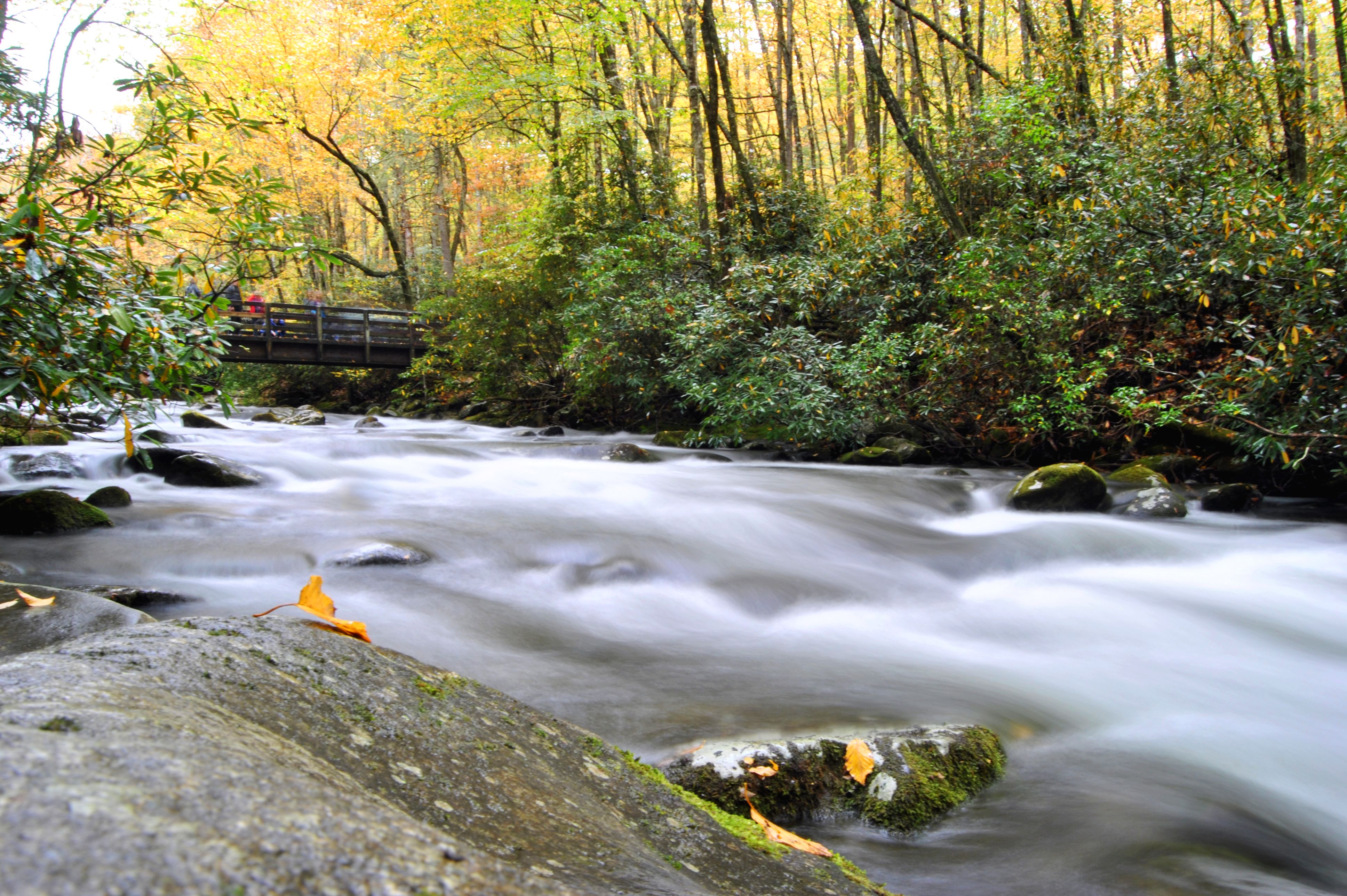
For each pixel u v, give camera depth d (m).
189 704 0.84
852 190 13.90
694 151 14.63
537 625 4.02
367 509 6.55
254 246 4.73
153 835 0.48
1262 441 7.15
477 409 18.61
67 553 4.78
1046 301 8.88
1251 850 2.17
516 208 22.98
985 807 2.38
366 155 29.59
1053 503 7.34
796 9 24.50
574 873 0.93
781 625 4.25
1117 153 9.52
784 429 10.81
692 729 2.75
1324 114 10.35
